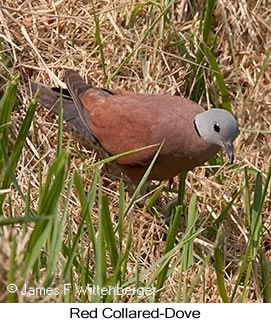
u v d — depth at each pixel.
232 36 12.26
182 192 10.42
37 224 7.66
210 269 10.07
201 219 10.76
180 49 11.82
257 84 11.92
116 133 10.52
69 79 10.90
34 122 10.91
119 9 11.94
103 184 10.98
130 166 10.59
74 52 11.66
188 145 10.27
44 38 11.68
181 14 12.07
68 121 10.92
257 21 12.36
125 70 11.68
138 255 9.25
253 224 9.46
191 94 11.79
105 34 11.80
